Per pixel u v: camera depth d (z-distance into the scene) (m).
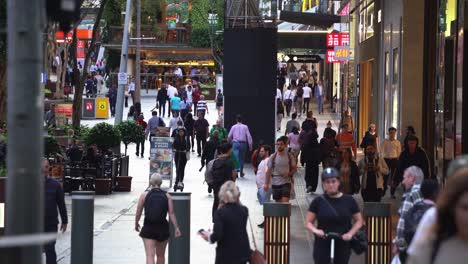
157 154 29.53
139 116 42.94
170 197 15.00
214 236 12.54
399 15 32.06
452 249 5.21
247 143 32.84
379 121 38.47
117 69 76.75
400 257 11.36
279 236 14.27
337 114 57.75
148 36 76.25
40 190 6.98
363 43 43.56
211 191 28.34
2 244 5.00
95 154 28.36
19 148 6.92
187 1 77.00
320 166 35.72
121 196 27.97
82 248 14.38
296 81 69.81
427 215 8.02
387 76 36.09
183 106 51.62
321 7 65.62
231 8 37.38
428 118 29.42
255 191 28.88
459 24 21.47
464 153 20.94
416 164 22.30
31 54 6.97
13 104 6.95
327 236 11.80
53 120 42.38
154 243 15.11
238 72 37.28
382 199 25.56
